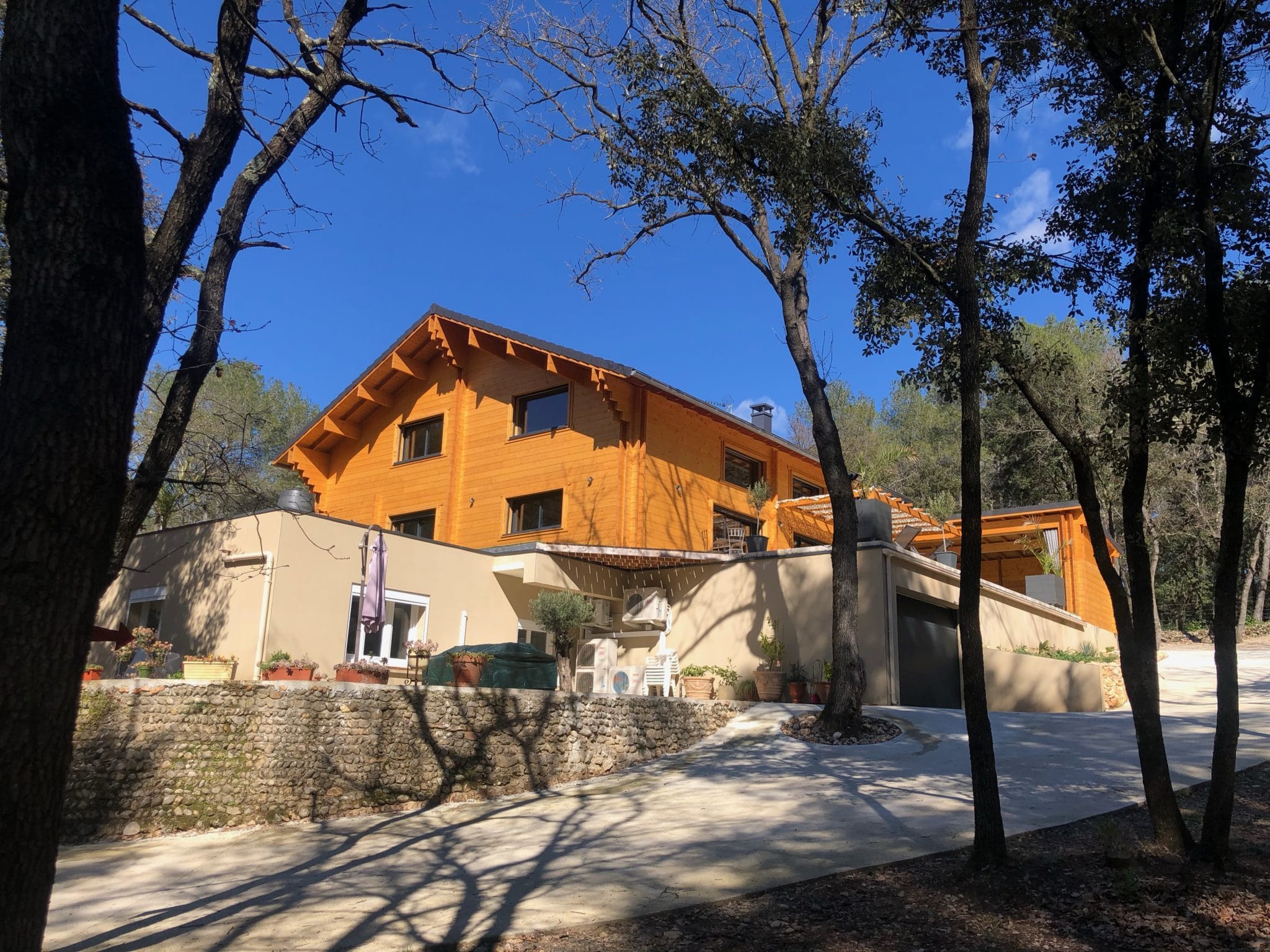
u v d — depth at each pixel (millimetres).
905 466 39625
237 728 10297
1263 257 7996
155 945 6254
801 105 13609
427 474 22953
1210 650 28750
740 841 8438
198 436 9500
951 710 15422
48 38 3311
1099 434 8781
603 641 17547
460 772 11430
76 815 9555
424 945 6094
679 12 14328
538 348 20562
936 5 9406
